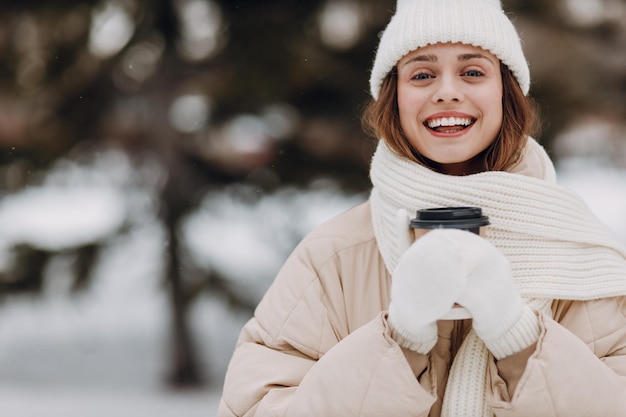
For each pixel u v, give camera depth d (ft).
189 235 30.17
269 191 29.04
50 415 24.31
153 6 28.19
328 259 6.19
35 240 29.37
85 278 29.45
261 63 27.04
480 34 5.86
